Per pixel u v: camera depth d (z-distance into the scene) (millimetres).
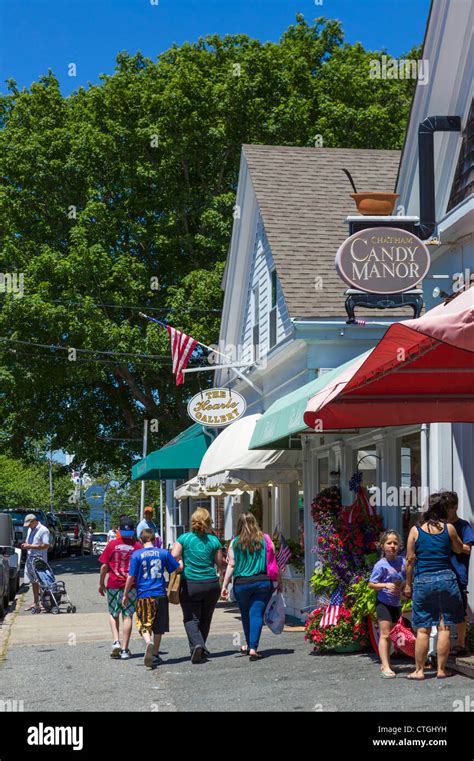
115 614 13867
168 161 35094
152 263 37188
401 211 14953
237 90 35312
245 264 24000
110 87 36156
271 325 21109
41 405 39562
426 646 10367
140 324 35688
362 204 14383
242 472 18438
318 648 12992
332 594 12969
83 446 41344
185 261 36875
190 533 13062
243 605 12914
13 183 37344
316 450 17797
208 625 13133
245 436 19062
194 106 35625
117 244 36500
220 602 22688
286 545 18031
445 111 13484
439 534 10281
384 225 13305
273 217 20844
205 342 33344
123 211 35344
